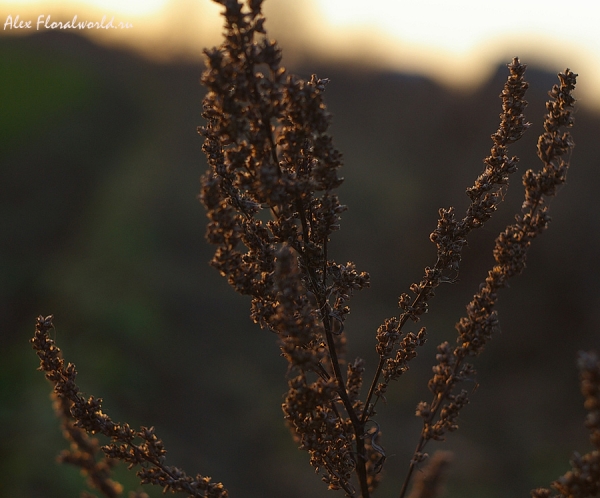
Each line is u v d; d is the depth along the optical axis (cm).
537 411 1080
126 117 3319
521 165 1227
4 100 3064
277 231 167
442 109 1897
